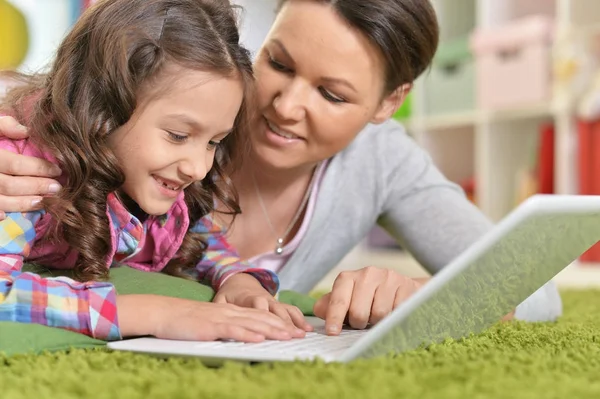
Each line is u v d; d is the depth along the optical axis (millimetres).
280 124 1104
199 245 1124
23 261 952
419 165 1379
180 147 900
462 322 783
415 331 711
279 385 567
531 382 603
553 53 2680
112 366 674
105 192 920
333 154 1179
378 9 1067
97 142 896
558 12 2818
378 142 1350
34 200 878
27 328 764
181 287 1021
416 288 933
